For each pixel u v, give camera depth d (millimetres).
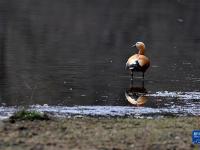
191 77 23406
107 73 23781
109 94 19734
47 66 24953
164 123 14617
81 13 51375
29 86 20641
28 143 12273
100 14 50969
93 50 30859
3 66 24516
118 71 24328
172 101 18734
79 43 33594
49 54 28453
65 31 39219
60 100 18484
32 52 28922
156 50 31812
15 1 58969
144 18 49094
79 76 22953
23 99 18438
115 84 21594
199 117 15852
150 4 61906
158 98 19234
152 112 16922
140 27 43250
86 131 13461
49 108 17125
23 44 31734
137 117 16016
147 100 18859
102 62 26641
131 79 22562
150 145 12398
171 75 23766
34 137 12773
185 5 61750
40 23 42844
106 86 21125
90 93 19797
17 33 36594
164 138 13000
